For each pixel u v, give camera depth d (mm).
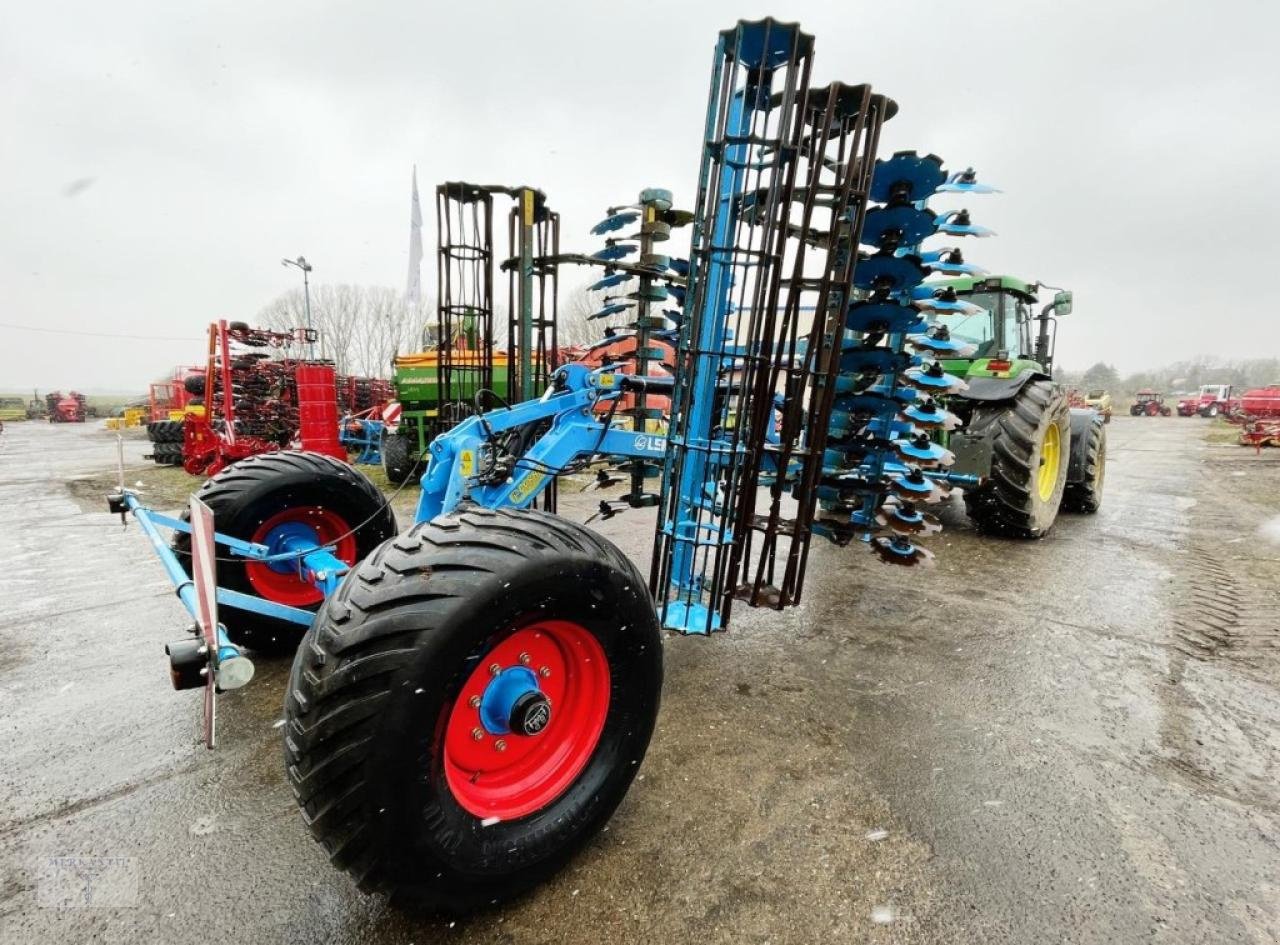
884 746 2279
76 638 3178
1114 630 3359
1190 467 11125
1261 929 1520
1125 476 9859
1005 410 5004
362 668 1307
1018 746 2281
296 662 1427
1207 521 6223
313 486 2811
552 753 1713
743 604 3744
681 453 2414
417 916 1552
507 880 1537
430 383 7793
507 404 2967
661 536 2781
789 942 1492
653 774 2113
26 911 1550
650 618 1771
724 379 2748
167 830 1836
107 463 11336
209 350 8664
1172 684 2746
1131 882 1661
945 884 1657
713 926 1534
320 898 1606
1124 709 2537
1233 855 1758
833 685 2742
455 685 1420
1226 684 2746
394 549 1501
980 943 1487
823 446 2457
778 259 2230
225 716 2438
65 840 1791
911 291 3119
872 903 1599
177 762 2154
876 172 2529
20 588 3979
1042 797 2000
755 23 2113
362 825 1323
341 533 2965
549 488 3283
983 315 5703
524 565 1466
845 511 3217
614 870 1708
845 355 2896
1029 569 4496
